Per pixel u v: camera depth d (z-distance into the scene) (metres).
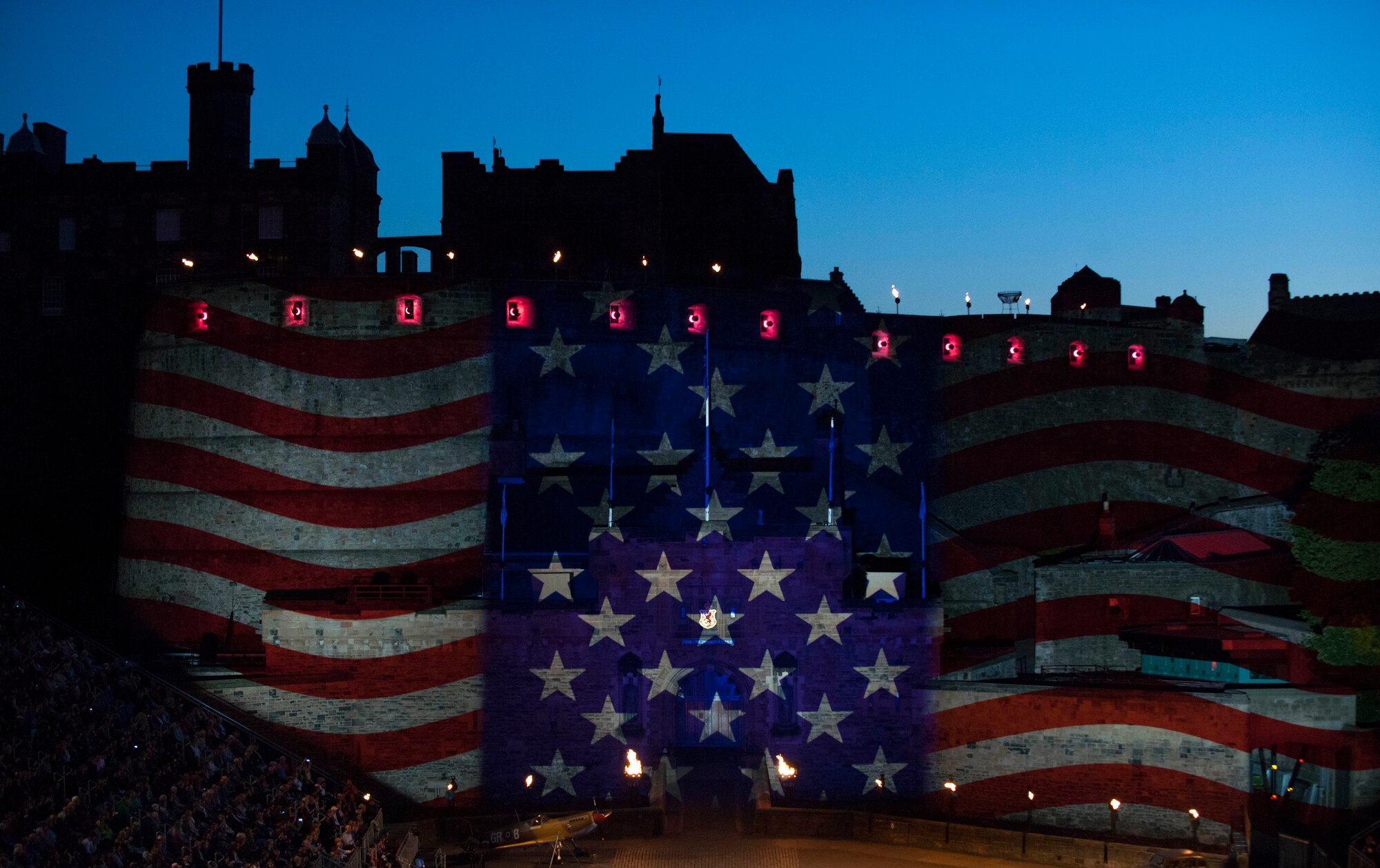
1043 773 74.50
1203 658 81.31
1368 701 77.94
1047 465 105.81
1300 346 111.31
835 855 68.38
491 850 68.38
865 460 101.56
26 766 57.41
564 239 109.38
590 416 96.25
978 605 90.19
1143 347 109.06
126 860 53.84
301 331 94.12
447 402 94.19
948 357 104.75
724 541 79.44
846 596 80.75
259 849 59.31
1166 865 64.25
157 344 95.56
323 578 91.69
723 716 81.19
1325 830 72.38
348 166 105.75
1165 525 105.31
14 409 98.38
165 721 67.50
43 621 73.25
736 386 98.75
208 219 101.44
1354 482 87.62
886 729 78.56
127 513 94.50
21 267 101.38
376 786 76.81
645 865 66.69
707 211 116.50
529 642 78.31
